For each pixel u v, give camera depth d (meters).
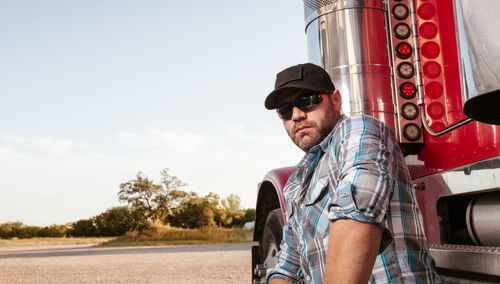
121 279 8.02
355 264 1.07
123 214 66.69
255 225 3.31
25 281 8.18
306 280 1.51
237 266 9.93
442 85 2.05
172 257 14.32
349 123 1.33
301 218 1.47
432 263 1.37
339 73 2.36
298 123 1.49
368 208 1.10
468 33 1.08
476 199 1.92
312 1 2.53
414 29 2.19
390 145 1.33
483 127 1.77
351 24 2.36
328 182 1.35
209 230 38.59
